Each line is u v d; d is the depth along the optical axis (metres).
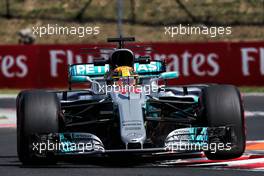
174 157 30.58
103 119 29.39
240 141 27.25
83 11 108.50
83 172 26.30
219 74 71.31
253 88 70.06
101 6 109.69
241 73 71.25
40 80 73.31
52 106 27.14
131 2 110.31
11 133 43.22
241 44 71.19
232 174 25.94
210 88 27.98
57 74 73.06
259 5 109.75
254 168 27.47
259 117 48.91
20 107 27.39
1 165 29.69
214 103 27.34
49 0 112.75
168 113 31.53
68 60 72.75
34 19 108.31
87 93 31.61
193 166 28.00
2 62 73.38
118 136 27.53
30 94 27.50
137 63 32.50
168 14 107.50
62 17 107.62
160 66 32.97
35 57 73.25
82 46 72.50
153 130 29.58
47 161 27.59
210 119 27.17
